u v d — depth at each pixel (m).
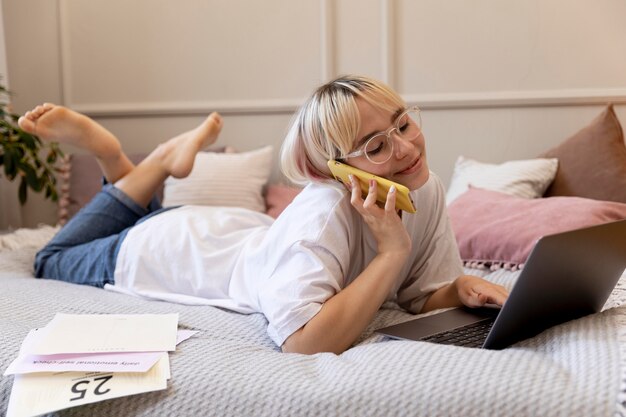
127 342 1.05
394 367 0.92
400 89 2.62
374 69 2.63
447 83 2.56
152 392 0.94
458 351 0.94
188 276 1.56
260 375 0.96
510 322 0.97
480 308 1.31
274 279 1.21
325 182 1.27
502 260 1.79
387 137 1.18
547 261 0.89
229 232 1.65
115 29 2.88
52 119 1.89
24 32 2.93
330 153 1.21
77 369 0.95
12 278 1.77
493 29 2.49
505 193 2.15
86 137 1.93
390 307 1.50
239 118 2.81
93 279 1.73
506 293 1.27
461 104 2.54
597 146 2.21
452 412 0.83
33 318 1.28
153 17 2.84
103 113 2.90
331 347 1.11
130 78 2.89
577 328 1.00
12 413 0.88
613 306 1.20
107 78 2.91
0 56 2.87
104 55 2.90
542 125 2.49
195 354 1.04
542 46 2.45
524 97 2.47
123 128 2.92
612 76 2.39
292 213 1.27
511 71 2.49
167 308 1.39
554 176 2.24
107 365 0.96
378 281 1.15
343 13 2.64
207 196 2.48
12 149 2.42
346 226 1.23
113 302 1.44
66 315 1.18
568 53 2.43
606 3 2.38
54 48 2.93
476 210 1.97
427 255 1.45
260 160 2.61
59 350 1.00
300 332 1.12
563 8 2.42
